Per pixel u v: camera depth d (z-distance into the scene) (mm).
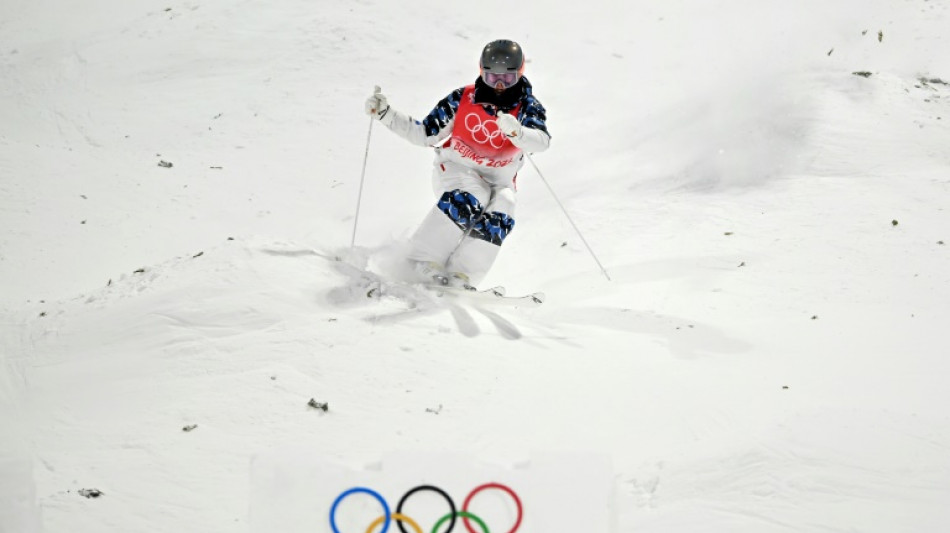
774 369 22375
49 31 69062
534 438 18344
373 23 63062
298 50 59812
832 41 63906
